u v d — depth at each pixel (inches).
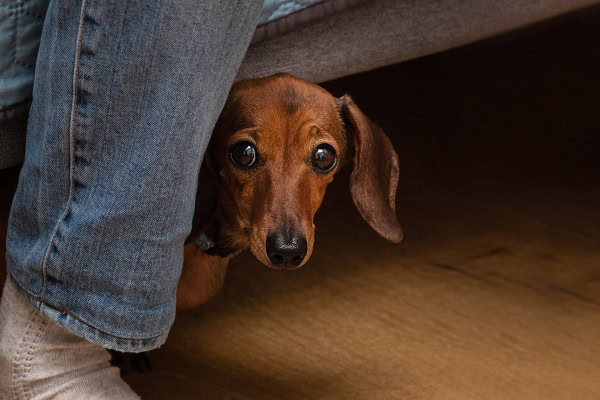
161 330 48.1
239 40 45.3
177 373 73.0
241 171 55.6
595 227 108.8
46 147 45.1
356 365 76.5
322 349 79.2
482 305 88.7
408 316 86.2
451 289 92.2
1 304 51.1
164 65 43.2
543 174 127.6
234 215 60.7
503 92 156.9
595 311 87.2
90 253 44.9
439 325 84.4
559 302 89.2
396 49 70.7
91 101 43.6
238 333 81.5
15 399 50.9
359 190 61.3
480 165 130.7
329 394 71.2
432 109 150.3
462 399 71.0
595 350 79.7
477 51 174.2
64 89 43.9
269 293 90.4
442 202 117.2
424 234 106.8
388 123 143.8
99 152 44.4
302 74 66.7
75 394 50.7
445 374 75.3
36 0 52.1
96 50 42.9
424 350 79.5
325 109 57.5
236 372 74.0
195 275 65.6
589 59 166.6
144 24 42.4
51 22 45.0
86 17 42.7
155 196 44.6
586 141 138.8
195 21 42.9
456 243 104.4
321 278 94.3
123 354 72.2
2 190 94.4
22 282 47.3
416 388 72.7
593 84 157.8
